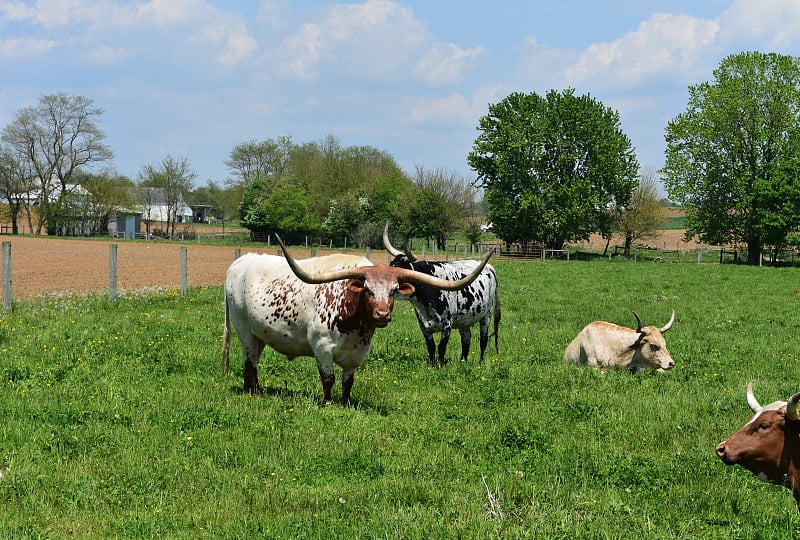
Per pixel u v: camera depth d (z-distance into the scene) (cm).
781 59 6406
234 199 10419
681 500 701
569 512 656
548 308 2366
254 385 1052
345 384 1005
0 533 554
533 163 6912
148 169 9481
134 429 817
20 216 8994
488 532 600
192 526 604
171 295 2120
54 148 8650
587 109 6844
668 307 2489
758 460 626
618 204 7119
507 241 7306
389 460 772
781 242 6469
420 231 7500
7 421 809
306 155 10738
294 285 1009
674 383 1230
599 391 1159
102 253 4656
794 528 649
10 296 1653
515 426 900
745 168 6575
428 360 1355
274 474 709
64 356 1171
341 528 597
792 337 1903
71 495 638
